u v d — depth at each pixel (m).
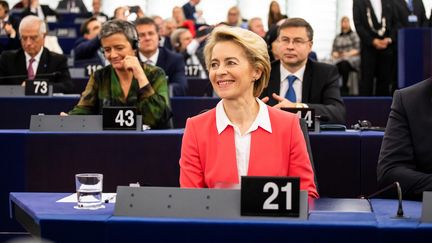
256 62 3.18
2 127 6.28
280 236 2.43
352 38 13.16
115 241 2.51
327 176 4.40
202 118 3.27
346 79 12.68
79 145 4.42
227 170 3.17
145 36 7.58
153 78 5.00
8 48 11.79
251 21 13.00
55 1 19.58
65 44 14.09
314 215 2.58
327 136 4.39
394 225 2.40
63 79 7.86
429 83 3.49
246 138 3.21
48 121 4.54
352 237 2.39
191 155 3.23
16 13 16.38
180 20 15.66
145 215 2.58
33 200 3.06
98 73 5.01
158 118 4.87
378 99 7.00
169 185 4.40
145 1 19.27
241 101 3.20
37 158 4.44
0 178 4.45
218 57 3.16
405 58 8.53
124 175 4.42
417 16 11.34
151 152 4.40
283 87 5.41
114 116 4.53
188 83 8.78
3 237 4.46
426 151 3.40
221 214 2.55
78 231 2.53
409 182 3.29
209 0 19.03
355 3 11.27
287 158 3.21
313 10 18.31
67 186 4.44
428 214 2.49
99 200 2.89
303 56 5.37
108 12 19.25
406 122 3.46
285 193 2.54
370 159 4.37
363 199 3.05
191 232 2.47
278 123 3.23
